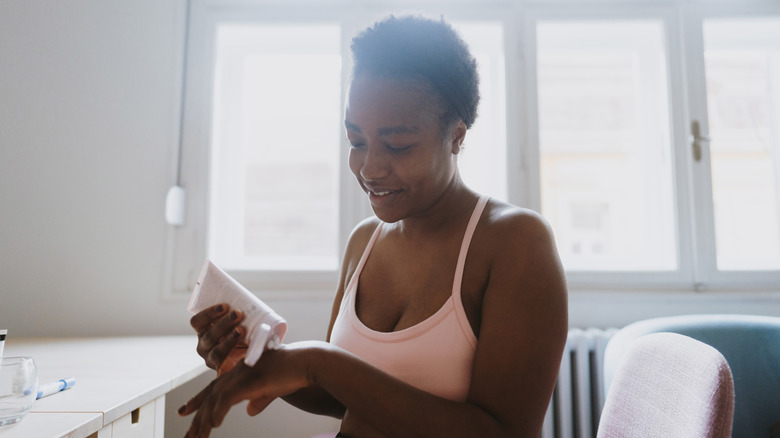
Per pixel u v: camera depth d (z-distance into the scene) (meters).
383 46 0.61
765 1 1.71
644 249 1.81
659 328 1.23
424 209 0.67
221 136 1.83
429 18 0.65
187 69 1.71
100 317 1.59
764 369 1.21
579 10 1.72
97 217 1.62
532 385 0.55
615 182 1.85
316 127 1.87
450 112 0.64
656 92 1.81
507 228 0.63
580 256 1.78
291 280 1.64
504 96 1.71
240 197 1.85
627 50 1.85
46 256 1.60
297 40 1.84
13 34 1.66
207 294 0.57
